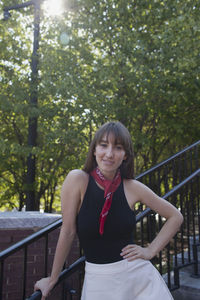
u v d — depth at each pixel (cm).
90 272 141
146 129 995
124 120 798
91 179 142
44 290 149
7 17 721
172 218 153
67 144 768
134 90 778
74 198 142
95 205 138
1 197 860
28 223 344
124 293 136
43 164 864
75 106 689
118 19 781
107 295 136
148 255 144
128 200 144
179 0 746
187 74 690
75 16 815
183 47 653
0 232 333
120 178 146
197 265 319
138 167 1062
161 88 718
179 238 798
